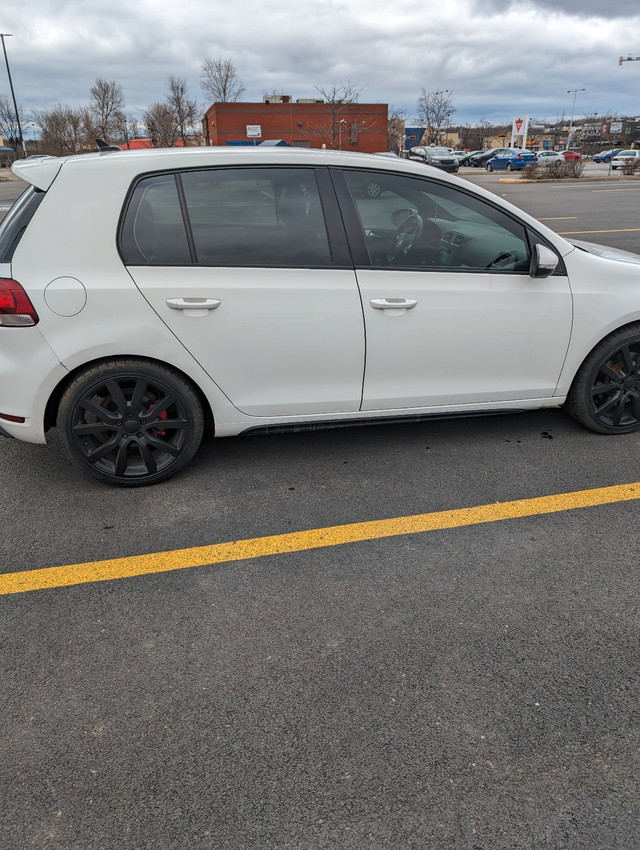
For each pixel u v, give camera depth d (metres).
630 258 3.82
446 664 2.16
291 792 1.72
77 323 2.90
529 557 2.73
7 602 2.49
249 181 3.05
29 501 3.21
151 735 1.90
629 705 1.99
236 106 47.75
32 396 2.97
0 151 51.19
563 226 12.81
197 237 3.00
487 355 3.44
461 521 3.01
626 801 1.69
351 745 1.86
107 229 2.91
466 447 3.78
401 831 1.62
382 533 2.92
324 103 48.69
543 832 1.61
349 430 4.04
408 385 3.40
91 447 3.21
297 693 2.05
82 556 2.78
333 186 3.16
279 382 3.23
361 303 3.16
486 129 94.12
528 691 2.04
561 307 3.46
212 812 1.68
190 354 3.05
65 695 2.05
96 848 1.59
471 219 3.34
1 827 1.64
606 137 96.44
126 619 2.40
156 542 2.87
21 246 2.86
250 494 3.27
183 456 3.30
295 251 3.11
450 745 1.86
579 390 3.72
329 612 2.42
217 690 2.07
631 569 2.65
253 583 2.60
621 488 3.29
